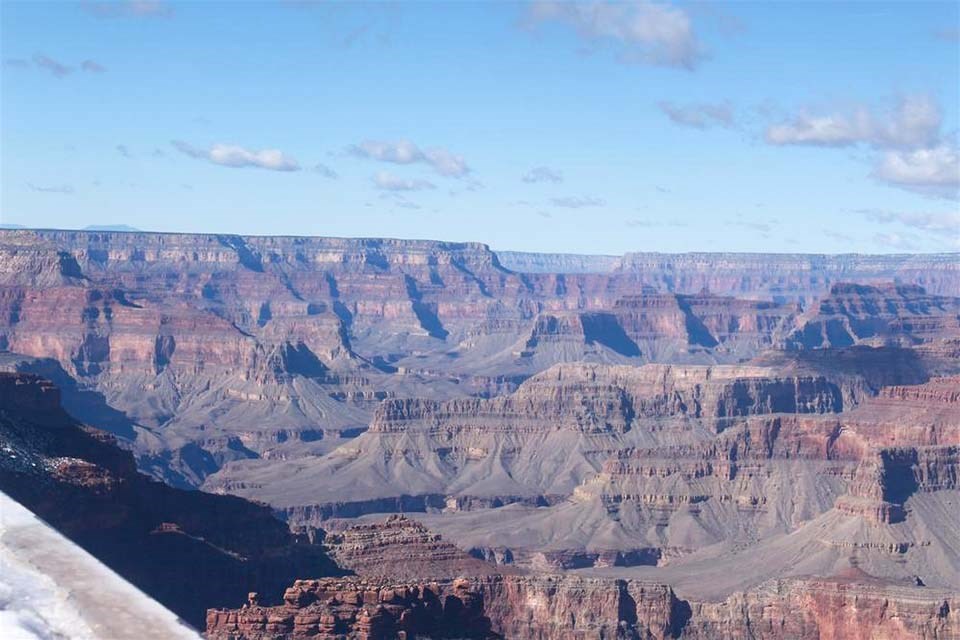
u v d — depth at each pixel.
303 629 170.25
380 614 172.50
